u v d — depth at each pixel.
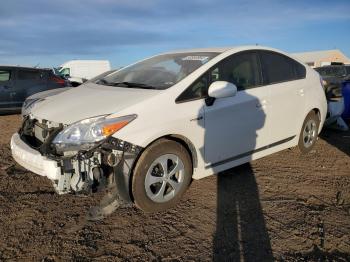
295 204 3.86
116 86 4.27
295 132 5.19
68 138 3.32
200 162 3.93
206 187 4.27
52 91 5.14
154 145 3.51
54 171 3.27
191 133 3.77
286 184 4.40
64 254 2.94
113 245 3.07
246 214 3.62
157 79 4.20
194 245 3.08
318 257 2.91
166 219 3.52
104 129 3.28
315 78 5.53
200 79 3.96
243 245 3.08
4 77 10.15
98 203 3.85
